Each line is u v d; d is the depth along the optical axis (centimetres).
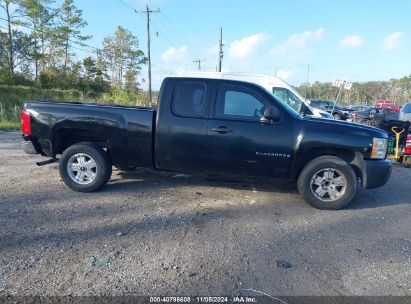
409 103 1298
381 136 545
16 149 1002
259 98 546
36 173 697
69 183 582
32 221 454
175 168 577
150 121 563
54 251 377
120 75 8056
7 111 2044
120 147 576
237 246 407
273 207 549
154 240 414
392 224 498
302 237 440
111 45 7894
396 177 826
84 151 572
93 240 407
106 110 575
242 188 643
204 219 486
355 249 413
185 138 555
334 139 531
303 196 552
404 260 390
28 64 6575
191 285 324
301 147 536
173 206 534
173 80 562
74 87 7031
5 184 616
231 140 545
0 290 304
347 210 552
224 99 552
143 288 316
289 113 548
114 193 585
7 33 6009
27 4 5931
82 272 338
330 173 544
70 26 6625
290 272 355
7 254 367
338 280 344
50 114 579
